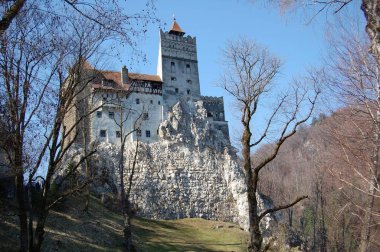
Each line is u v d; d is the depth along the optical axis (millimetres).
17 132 18188
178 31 100062
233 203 85875
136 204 76688
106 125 81438
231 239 61500
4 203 32531
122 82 87250
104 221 50031
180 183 84312
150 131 87188
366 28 10750
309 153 72688
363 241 17953
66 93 20500
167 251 47750
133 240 46938
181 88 95000
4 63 17719
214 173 88375
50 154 19719
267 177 90125
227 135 98500
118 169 78875
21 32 17562
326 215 50438
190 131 91250
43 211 19172
